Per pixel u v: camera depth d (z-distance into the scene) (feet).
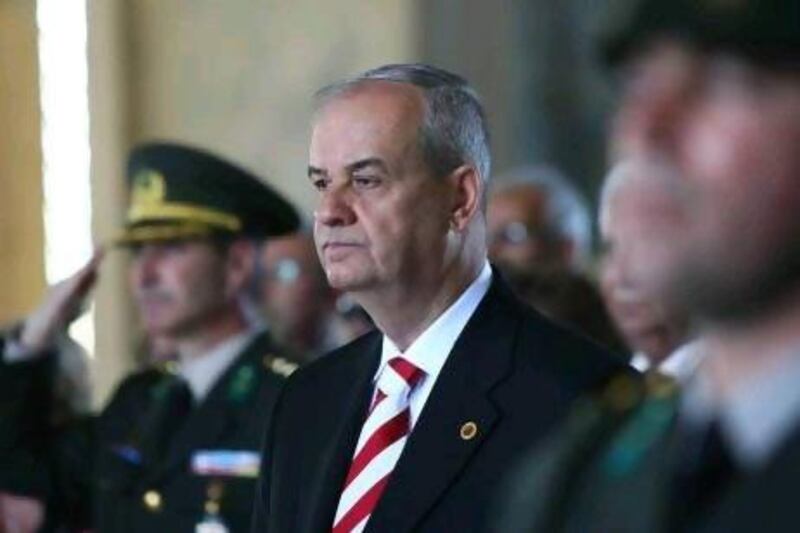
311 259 42.98
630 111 11.72
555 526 12.96
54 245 66.13
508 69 59.77
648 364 28.58
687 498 11.72
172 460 31.68
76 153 65.87
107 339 63.41
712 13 11.39
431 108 23.52
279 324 42.91
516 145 59.57
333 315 43.27
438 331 23.32
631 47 11.71
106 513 32.42
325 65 62.08
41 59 66.33
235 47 63.41
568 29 59.11
